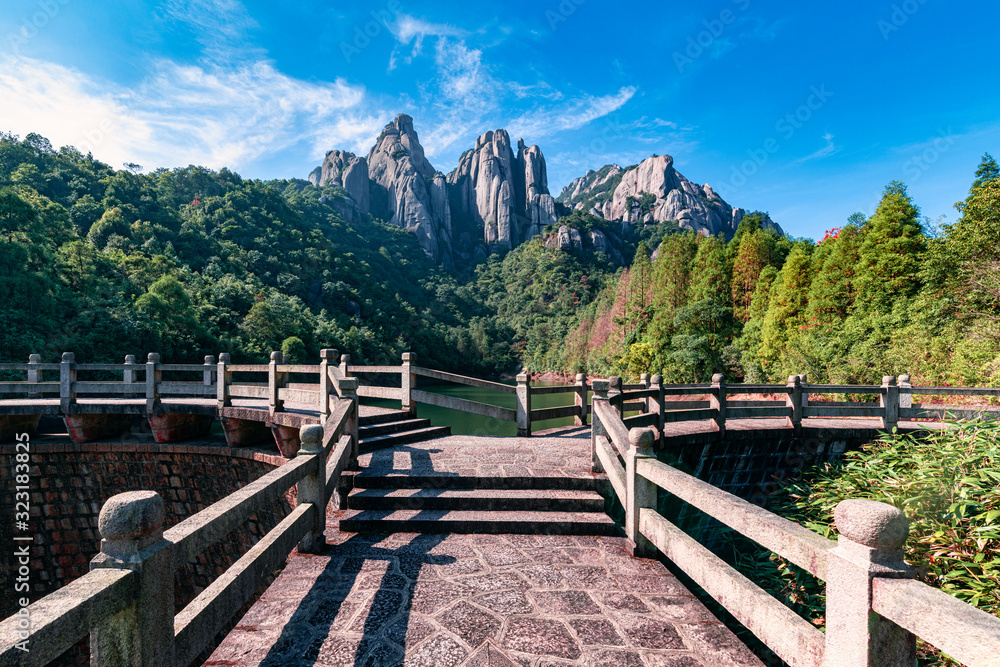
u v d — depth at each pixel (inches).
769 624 81.2
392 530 163.2
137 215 2432.3
